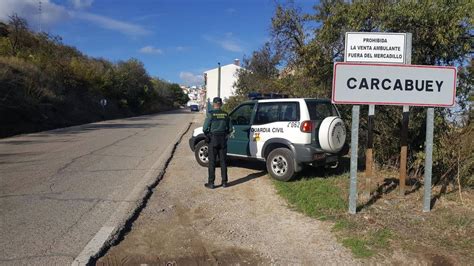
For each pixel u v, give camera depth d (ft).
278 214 17.89
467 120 22.61
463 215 16.80
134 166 30.14
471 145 21.35
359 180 23.47
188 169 29.50
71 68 119.24
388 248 13.75
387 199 19.42
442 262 12.74
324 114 25.02
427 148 17.42
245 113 27.02
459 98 22.84
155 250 13.91
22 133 62.75
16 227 15.67
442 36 21.65
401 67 17.28
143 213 18.17
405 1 22.57
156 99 238.89
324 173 26.48
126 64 179.52
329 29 26.53
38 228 15.56
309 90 34.35
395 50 18.08
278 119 24.86
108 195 20.88
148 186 22.99
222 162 23.35
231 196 21.24
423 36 22.52
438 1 21.47
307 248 14.01
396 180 23.21
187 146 45.09
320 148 23.85
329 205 18.49
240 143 26.81
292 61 42.45
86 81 127.65
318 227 16.01
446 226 15.62
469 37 22.40
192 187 23.47
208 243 14.55
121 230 15.55
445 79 17.17
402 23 22.67
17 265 12.17
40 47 116.16
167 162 32.58
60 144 45.78
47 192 21.44
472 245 13.87
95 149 40.83
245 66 102.06
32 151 38.88
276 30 44.75
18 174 26.53
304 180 24.16
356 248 13.76
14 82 73.67
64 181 24.36
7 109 66.33
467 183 21.66
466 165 21.54
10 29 107.76
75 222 16.33
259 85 80.94
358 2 24.58
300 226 16.21
